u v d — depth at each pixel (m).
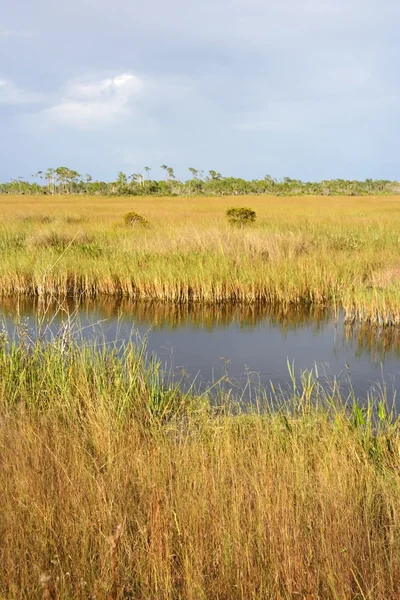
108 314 11.63
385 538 3.37
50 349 6.71
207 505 3.42
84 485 3.60
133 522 3.35
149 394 6.05
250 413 5.85
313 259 13.75
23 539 3.08
